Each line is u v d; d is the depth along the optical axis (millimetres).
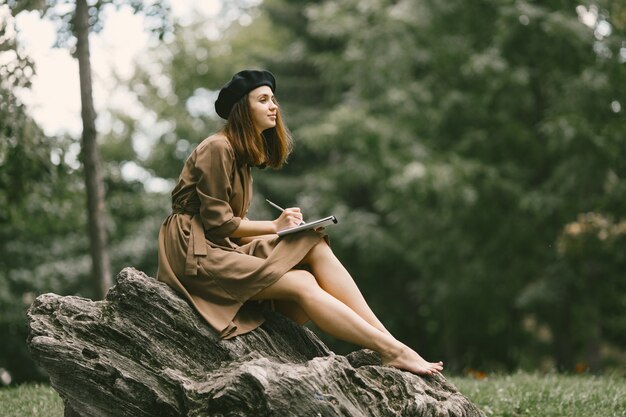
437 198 14828
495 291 15203
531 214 14195
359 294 4625
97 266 8664
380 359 4559
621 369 8891
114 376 4273
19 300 15367
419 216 15406
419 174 13648
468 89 14703
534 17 12969
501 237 14453
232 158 4691
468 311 16234
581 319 15648
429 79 14797
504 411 5676
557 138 12945
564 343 14516
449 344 17531
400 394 4277
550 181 13711
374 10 15047
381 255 17922
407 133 15062
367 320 4590
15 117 8781
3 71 8445
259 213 18203
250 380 3979
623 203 13094
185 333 4457
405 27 14672
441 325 18656
